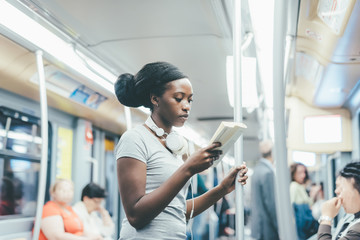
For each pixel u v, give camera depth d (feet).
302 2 9.93
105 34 12.37
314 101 18.47
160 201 4.45
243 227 5.93
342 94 16.65
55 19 10.68
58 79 13.74
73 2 10.09
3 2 9.09
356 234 7.59
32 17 10.16
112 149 21.86
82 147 17.69
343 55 12.46
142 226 4.66
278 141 10.41
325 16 10.12
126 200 4.67
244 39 12.10
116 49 13.70
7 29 9.77
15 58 11.44
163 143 5.15
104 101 16.90
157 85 5.10
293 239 10.77
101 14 10.94
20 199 13.60
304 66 15.23
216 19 11.41
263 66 14.82
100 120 18.35
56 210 14.39
